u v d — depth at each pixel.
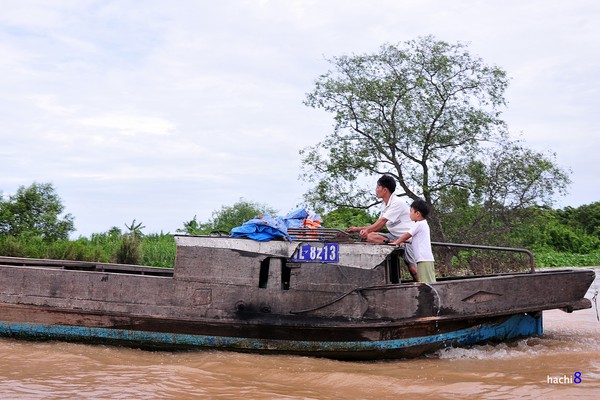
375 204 21.39
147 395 5.37
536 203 20.30
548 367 6.45
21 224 20.12
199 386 5.70
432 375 6.17
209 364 6.58
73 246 17.83
